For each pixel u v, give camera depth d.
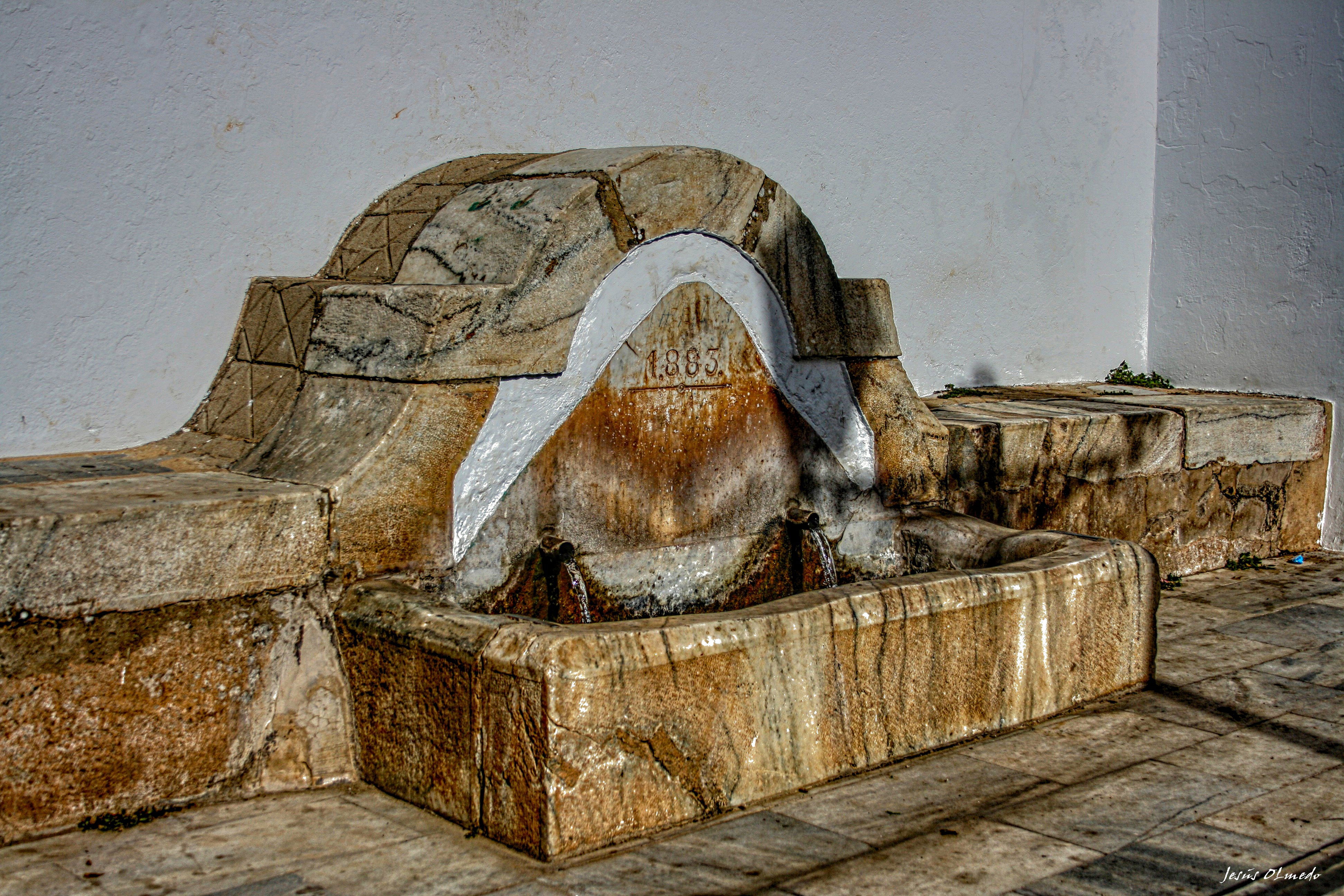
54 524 2.87
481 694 2.97
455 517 3.59
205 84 4.10
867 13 6.11
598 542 4.00
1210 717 4.05
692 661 3.10
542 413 3.78
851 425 4.73
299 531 3.26
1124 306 7.50
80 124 3.86
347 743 3.36
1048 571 3.97
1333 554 6.64
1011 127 6.81
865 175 6.20
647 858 2.90
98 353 3.95
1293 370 6.79
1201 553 6.20
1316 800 3.36
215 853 2.88
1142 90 7.42
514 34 4.87
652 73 5.34
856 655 3.47
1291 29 6.69
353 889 2.70
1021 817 3.21
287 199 4.32
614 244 3.85
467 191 4.18
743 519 4.43
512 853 2.91
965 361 6.75
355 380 3.66
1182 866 2.93
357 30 4.43
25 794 2.90
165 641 3.06
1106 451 5.68
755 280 4.33
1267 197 6.86
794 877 2.82
